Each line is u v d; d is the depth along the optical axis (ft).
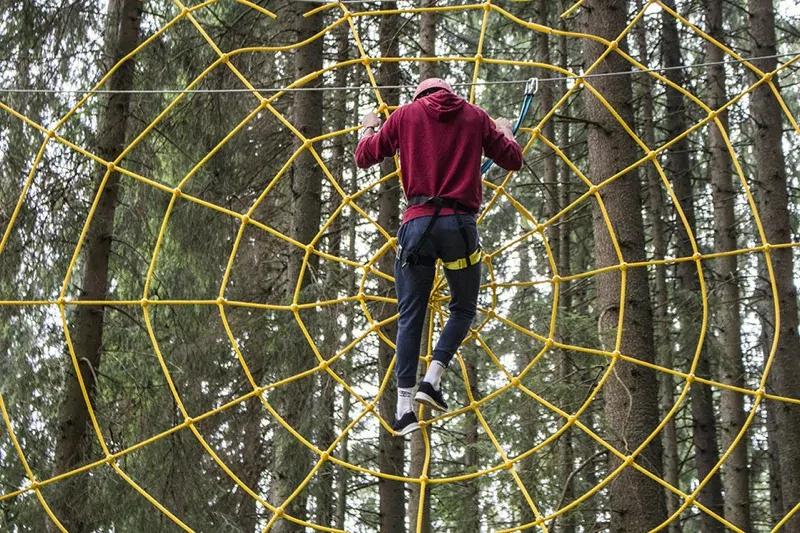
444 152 17.48
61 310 21.45
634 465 20.25
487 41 53.98
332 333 34.58
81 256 37.17
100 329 33.63
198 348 35.27
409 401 18.10
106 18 35.83
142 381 35.27
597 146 29.19
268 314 37.01
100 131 34.71
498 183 50.03
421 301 17.99
